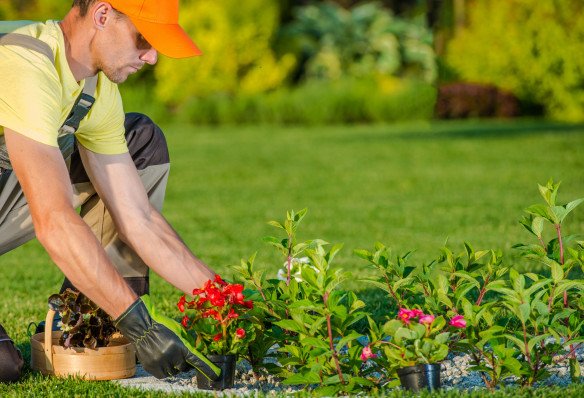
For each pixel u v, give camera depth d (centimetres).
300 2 4522
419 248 1005
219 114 3497
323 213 1374
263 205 1495
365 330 594
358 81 3625
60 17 3538
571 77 3312
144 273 545
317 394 433
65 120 467
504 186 1642
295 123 3484
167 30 439
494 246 991
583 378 472
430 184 1717
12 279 873
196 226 1268
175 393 441
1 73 431
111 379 486
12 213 523
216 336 454
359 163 2108
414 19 4450
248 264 482
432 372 426
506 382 471
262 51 3734
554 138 2475
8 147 427
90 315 486
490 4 3497
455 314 458
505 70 3447
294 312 439
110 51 449
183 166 2088
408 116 3450
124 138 514
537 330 449
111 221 532
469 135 2684
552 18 3350
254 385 476
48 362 487
